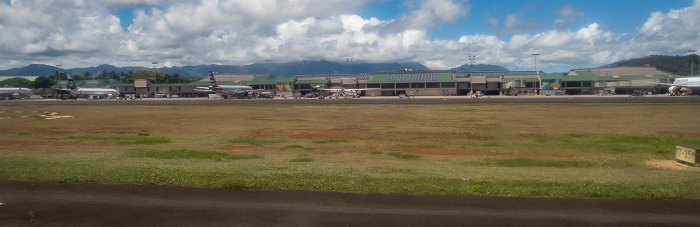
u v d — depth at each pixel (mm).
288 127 28453
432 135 23734
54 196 7773
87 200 7512
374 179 9633
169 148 18469
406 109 47594
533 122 30797
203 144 20172
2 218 6523
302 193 8094
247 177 9594
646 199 7832
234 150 18094
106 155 14891
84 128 28250
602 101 59125
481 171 11750
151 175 9680
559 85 121938
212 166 11750
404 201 7582
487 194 8133
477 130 26016
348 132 25422
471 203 7480
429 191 8352
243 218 6570
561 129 26266
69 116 39469
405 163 14352
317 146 19516
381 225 6277
